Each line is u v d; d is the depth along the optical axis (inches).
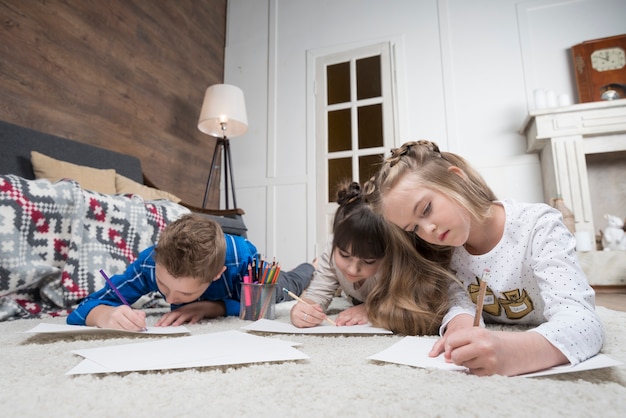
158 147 116.3
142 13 114.0
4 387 17.2
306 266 72.6
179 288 36.6
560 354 19.8
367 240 36.4
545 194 111.3
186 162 127.7
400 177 29.1
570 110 104.0
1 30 76.7
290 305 63.6
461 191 28.1
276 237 134.8
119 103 103.3
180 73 128.3
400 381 17.5
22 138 70.9
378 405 14.7
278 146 140.5
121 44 105.5
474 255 32.1
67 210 54.3
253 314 43.7
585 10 116.6
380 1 136.2
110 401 15.1
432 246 34.6
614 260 95.4
